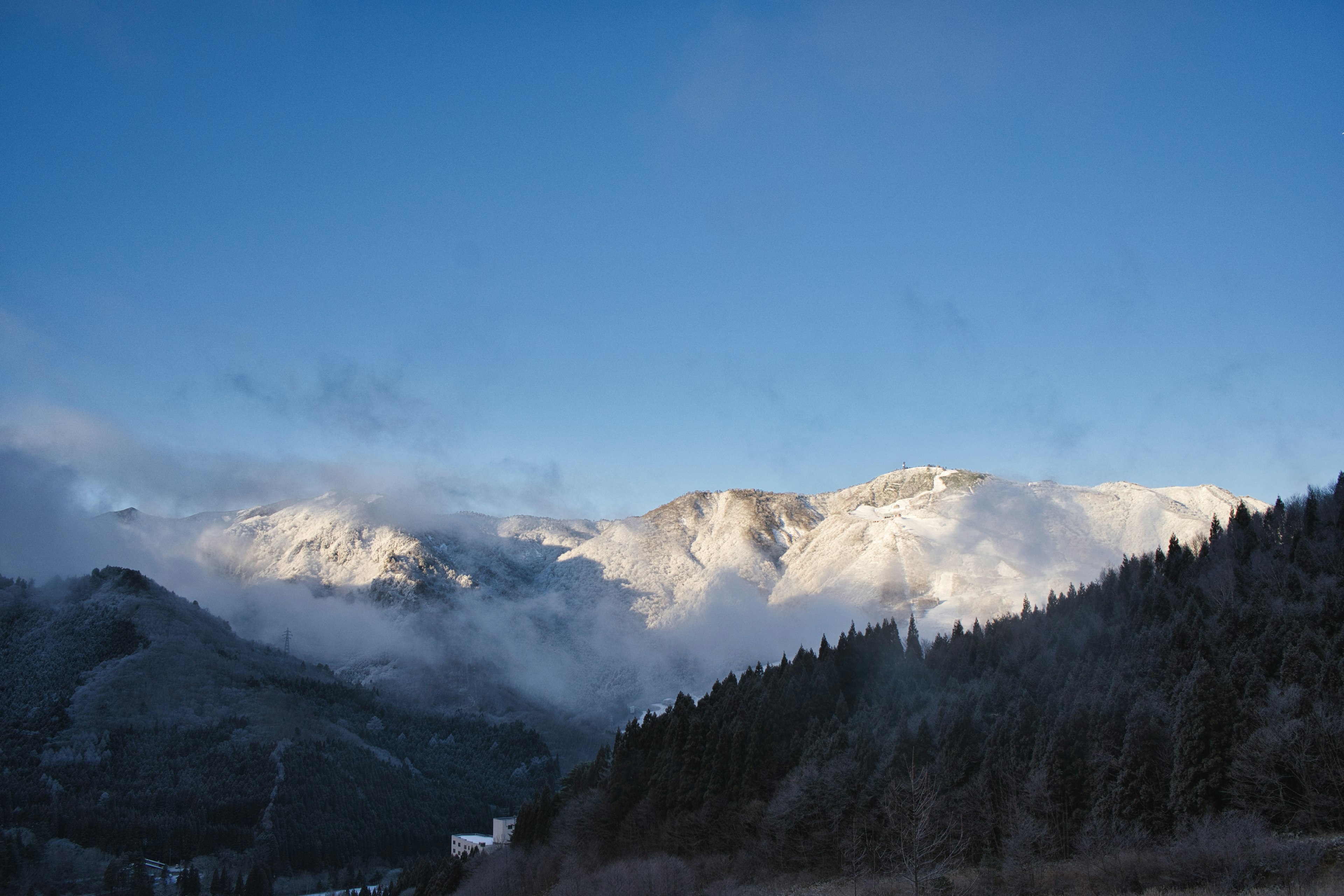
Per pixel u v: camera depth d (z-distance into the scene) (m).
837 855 106.38
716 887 113.50
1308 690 89.94
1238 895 71.81
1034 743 101.94
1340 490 138.50
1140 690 102.38
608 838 143.50
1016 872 86.38
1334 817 78.94
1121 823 88.56
